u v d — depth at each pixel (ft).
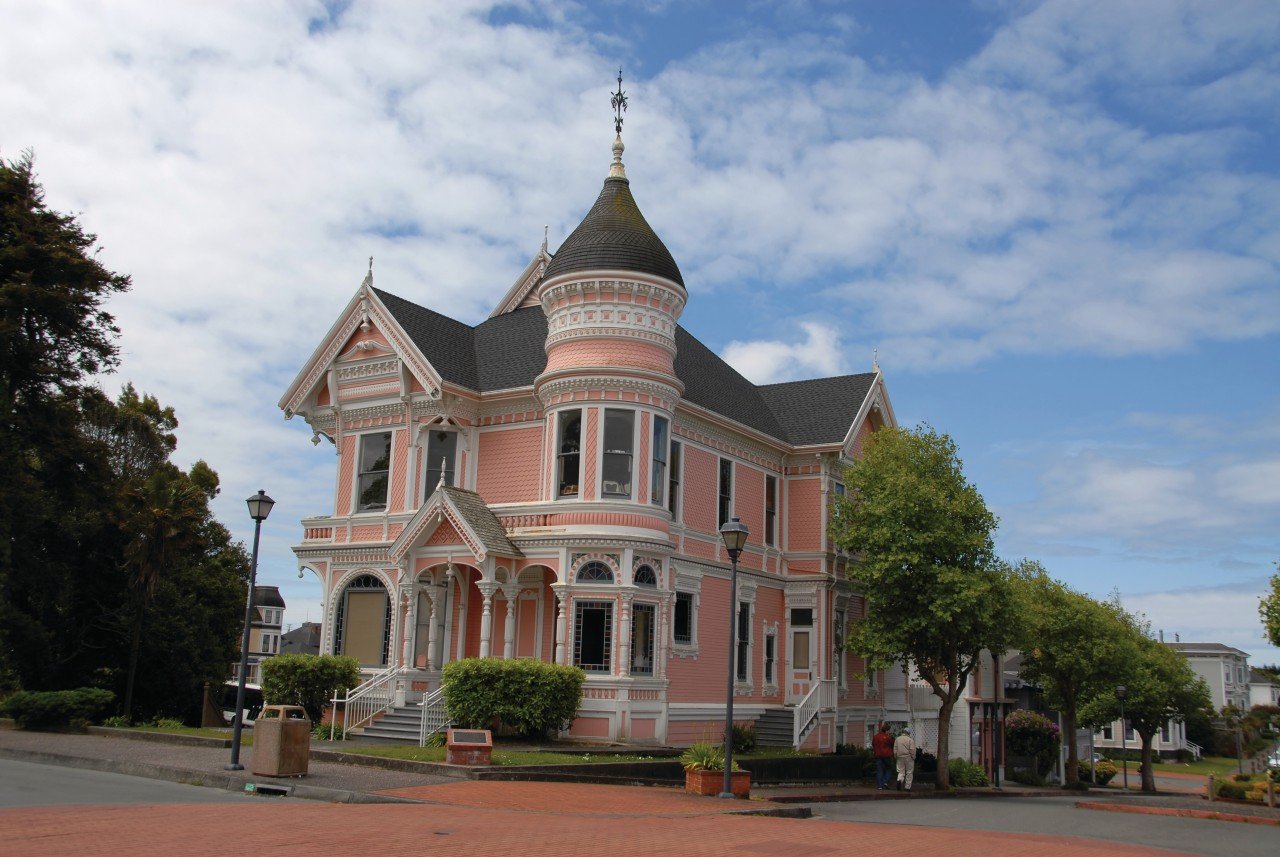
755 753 105.40
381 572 107.14
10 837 39.19
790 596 125.59
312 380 114.21
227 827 43.50
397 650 102.06
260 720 64.80
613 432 97.81
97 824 43.11
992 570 112.78
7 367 114.42
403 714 94.73
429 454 108.78
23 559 119.65
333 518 111.45
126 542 129.49
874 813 75.66
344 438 113.60
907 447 116.67
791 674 123.03
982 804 93.97
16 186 117.91
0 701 116.57
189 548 133.49
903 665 125.90
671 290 100.89
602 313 98.99
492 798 59.62
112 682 136.67
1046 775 181.88
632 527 95.86
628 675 93.76
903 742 105.81
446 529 98.37
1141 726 178.40
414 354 106.22
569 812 55.77
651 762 80.28
